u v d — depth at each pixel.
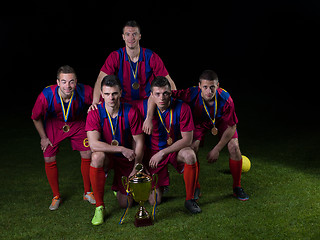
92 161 3.18
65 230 3.05
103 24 13.62
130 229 3.03
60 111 3.54
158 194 3.44
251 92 9.23
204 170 4.39
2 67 11.58
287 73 10.91
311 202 3.35
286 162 4.55
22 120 7.23
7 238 2.95
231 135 3.51
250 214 3.19
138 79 4.02
